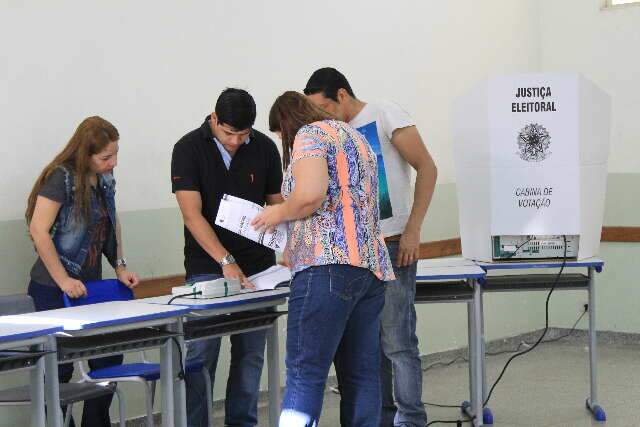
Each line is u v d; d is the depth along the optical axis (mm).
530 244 4703
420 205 4109
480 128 4609
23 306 3979
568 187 4586
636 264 6988
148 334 3607
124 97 5008
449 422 4977
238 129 3885
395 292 4145
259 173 4254
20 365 3227
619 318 7086
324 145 3324
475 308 4676
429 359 6637
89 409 4336
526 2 7289
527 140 4559
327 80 4043
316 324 3295
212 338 4066
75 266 4238
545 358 6766
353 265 3312
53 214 4148
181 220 5277
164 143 5184
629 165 6977
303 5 5852
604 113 4625
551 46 7336
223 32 5434
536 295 7320
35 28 4660
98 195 4309
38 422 3275
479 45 6961
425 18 6594
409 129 4105
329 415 5336
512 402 5531
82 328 3309
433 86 6656
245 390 4273
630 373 6215
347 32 6105
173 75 5207
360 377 3490
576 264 4676
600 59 7094
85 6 4840
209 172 4141
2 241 4535
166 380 3670
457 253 6766
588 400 5328
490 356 6895
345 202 3344
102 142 4188
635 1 6938
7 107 4566
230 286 3926
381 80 6324
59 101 4750
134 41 5039
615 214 7039
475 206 4730
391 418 4461
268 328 4141
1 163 4543
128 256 5035
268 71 5664
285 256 3461
